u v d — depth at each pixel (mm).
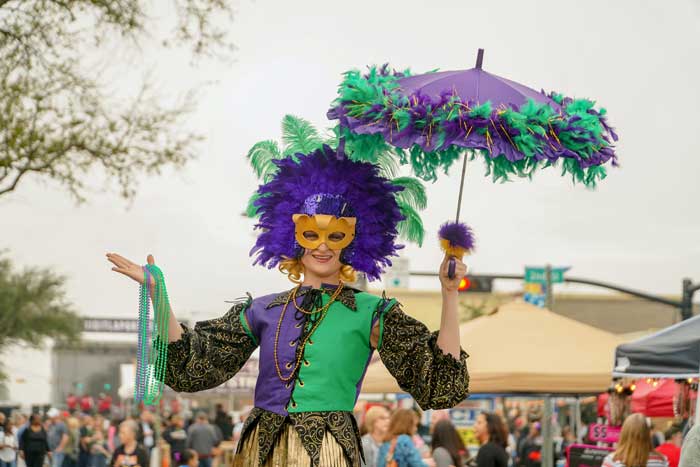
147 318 3205
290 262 3432
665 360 7492
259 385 3250
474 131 2984
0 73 12195
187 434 22688
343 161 3434
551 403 12367
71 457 21750
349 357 3213
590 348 10555
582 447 10055
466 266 3139
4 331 47656
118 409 38688
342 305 3275
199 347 3283
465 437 14344
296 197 3420
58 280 47000
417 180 3479
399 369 3225
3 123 11992
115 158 12562
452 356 3154
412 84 3219
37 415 21781
